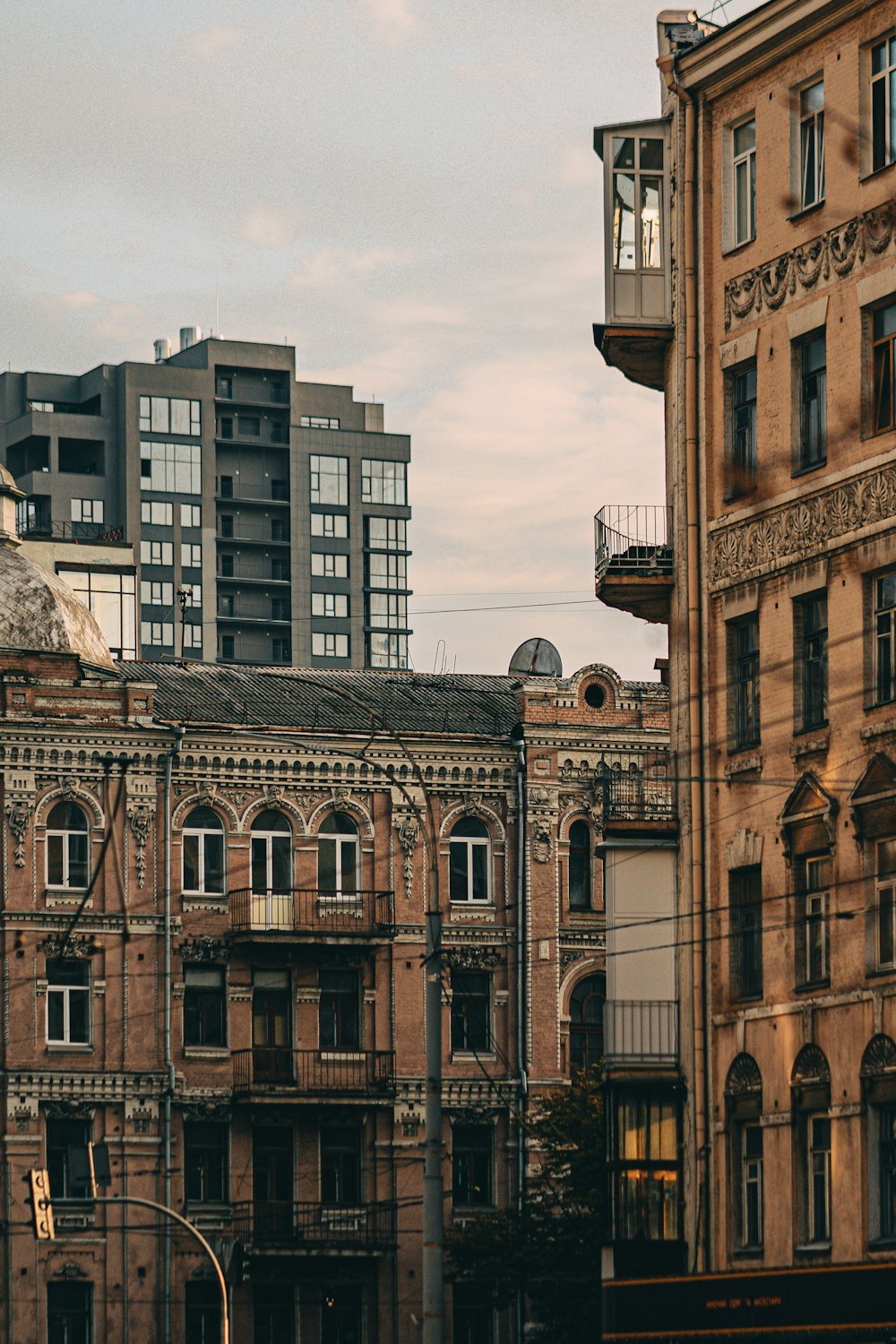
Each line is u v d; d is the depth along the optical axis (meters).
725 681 66.69
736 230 67.75
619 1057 68.44
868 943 61.03
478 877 102.06
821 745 62.94
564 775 103.00
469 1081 99.88
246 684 106.69
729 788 66.31
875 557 61.56
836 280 63.47
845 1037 61.34
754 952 65.44
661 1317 65.25
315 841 100.50
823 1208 62.16
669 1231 67.69
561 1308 85.81
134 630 130.00
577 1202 87.38
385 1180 99.00
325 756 100.62
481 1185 99.88
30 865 97.06
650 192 71.06
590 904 102.81
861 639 61.84
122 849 98.12
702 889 66.94
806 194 65.12
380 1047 99.88
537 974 101.38
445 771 102.00
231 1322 85.69
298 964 99.56
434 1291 58.59
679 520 69.06
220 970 99.00
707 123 68.62
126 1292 95.12
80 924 97.25
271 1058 98.31
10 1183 94.81
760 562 65.50
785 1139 63.00
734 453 67.12
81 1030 97.00
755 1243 64.38
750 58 66.62
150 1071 97.00
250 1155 97.81
